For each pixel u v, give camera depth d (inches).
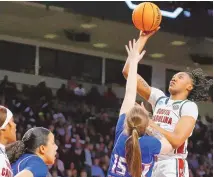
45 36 708.0
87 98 708.0
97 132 672.4
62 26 656.4
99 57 779.4
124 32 669.3
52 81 738.8
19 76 718.5
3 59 710.5
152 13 186.7
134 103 174.1
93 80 770.2
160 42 707.4
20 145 158.7
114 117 716.7
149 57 794.2
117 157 163.8
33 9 585.6
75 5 555.5
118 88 784.9
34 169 150.8
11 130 157.9
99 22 628.1
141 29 188.9
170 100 195.0
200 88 195.3
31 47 730.2
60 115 641.6
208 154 719.7
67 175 534.3
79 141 588.4
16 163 155.3
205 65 786.2
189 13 605.9
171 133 174.4
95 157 591.2
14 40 717.3
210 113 812.0
